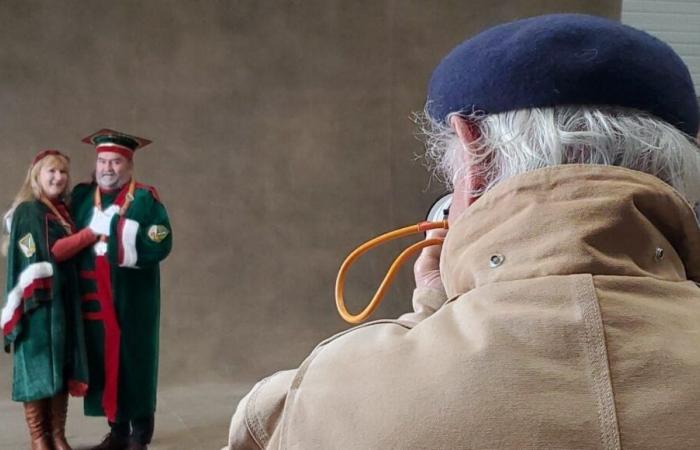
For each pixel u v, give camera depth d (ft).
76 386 12.12
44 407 12.52
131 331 12.51
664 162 2.07
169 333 18.67
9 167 18.06
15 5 18.07
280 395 2.14
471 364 1.85
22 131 18.12
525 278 1.93
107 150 12.42
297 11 19.27
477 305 1.96
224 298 18.95
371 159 19.62
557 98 2.02
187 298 18.79
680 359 1.79
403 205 19.72
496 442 1.73
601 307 1.85
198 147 18.88
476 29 19.94
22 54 18.12
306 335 19.27
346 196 19.52
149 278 12.72
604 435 1.71
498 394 1.79
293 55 19.26
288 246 19.29
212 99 18.92
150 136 18.65
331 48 19.44
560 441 1.71
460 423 1.78
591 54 2.00
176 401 17.17
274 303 19.20
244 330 19.02
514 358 1.83
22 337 12.01
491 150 2.11
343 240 19.49
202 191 18.89
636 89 2.02
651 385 1.76
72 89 18.33
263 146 19.19
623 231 1.89
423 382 1.87
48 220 12.13
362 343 2.08
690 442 1.68
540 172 1.97
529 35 2.06
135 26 18.56
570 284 1.87
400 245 19.66
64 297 12.21
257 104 19.13
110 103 18.48
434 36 19.80
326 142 19.43
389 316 19.54
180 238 18.79
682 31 20.88
